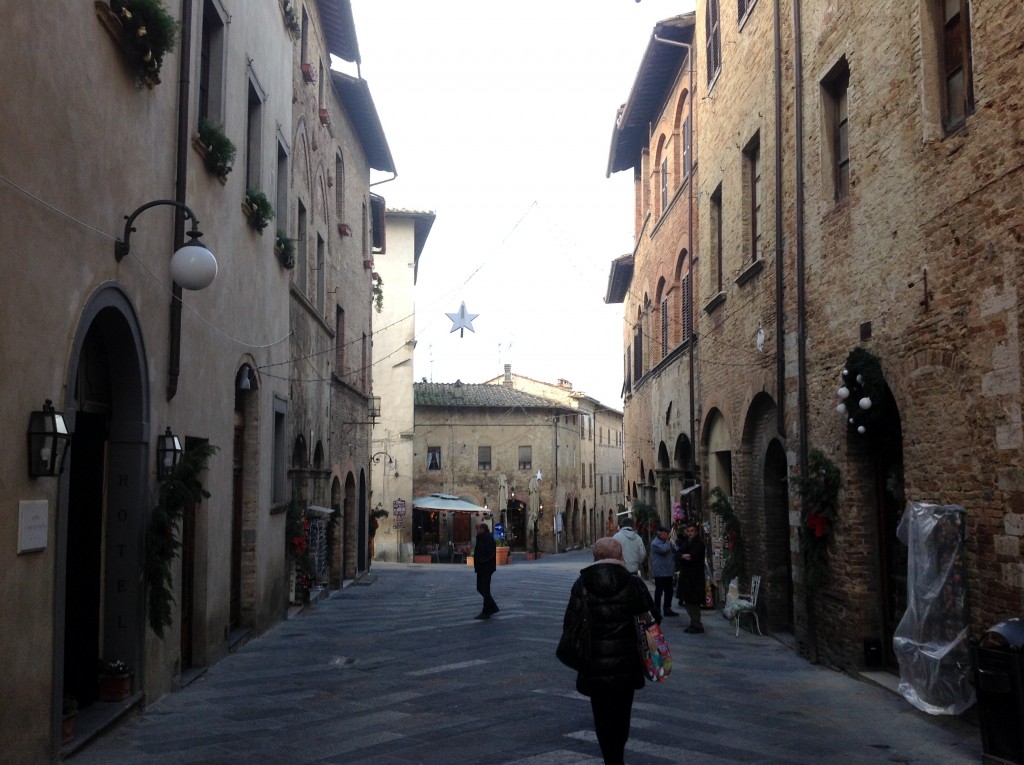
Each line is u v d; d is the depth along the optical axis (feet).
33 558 20.20
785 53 42.50
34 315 20.02
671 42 65.92
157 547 27.48
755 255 49.80
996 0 24.53
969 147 26.12
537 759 21.93
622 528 55.67
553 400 179.32
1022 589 23.58
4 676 18.78
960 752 23.50
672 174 73.51
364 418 89.45
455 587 78.23
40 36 20.08
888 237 31.45
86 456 27.04
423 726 25.59
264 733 24.98
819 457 36.81
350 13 65.62
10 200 18.80
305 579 57.93
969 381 26.25
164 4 29.04
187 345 32.50
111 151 24.63
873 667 34.17
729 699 30.19
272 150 47.70
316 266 63.36
